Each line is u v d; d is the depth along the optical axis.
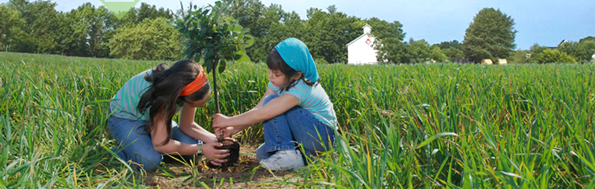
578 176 1.75
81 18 75.25
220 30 2.67
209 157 2.73
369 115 2.93
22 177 1.79
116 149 2.76
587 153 1.66
